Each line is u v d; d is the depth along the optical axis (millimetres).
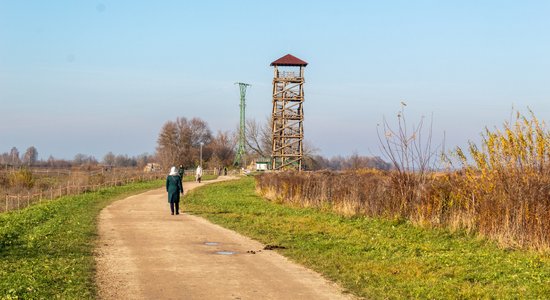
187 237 19859
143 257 15555
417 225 21688
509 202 17688
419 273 13359
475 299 11102
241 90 130625
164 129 147875
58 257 15164
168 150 118875
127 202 37750
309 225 23156
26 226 23531
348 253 16406
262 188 44812
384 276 13172
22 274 12438
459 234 19719
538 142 18078
